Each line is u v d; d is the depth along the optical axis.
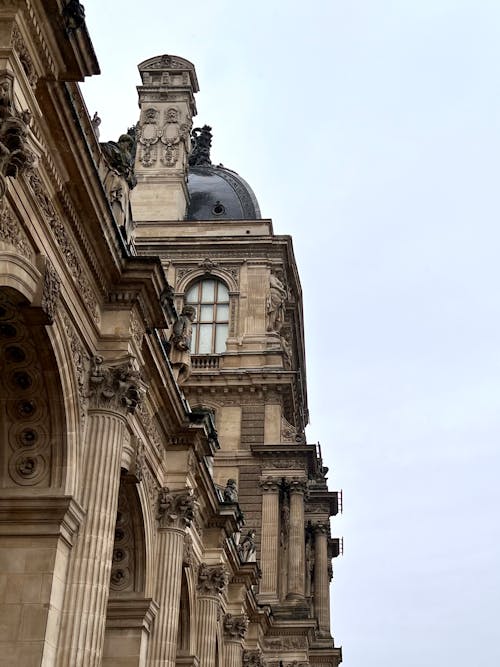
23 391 26.64
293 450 64.00
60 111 24.28
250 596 53.94
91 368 28.94
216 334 68.88
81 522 27.28
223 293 70.12
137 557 34.84
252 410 65.62
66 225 26.59
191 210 76.25
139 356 31.14
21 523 26.39
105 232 28.16
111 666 33.47
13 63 21.58
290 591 61.72
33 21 22.14
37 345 25.67
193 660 42.59
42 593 25.72
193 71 76.88
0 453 26.91
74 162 25.50
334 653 69.69
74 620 26.38
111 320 29.91
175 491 37.41
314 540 74.25
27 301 24.09
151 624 35.00
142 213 72.88
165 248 70.88
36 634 25.27
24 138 21.06
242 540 54.62
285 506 64.00
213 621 44.78
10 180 22.52
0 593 25.73
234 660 50.56
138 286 30.05
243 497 63.50
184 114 75.62
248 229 71.81
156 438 36.59
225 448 64.62
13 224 23.27
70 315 27.12
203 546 45.94
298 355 80.25
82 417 28.06
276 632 60.50
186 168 75.50
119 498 33.81
